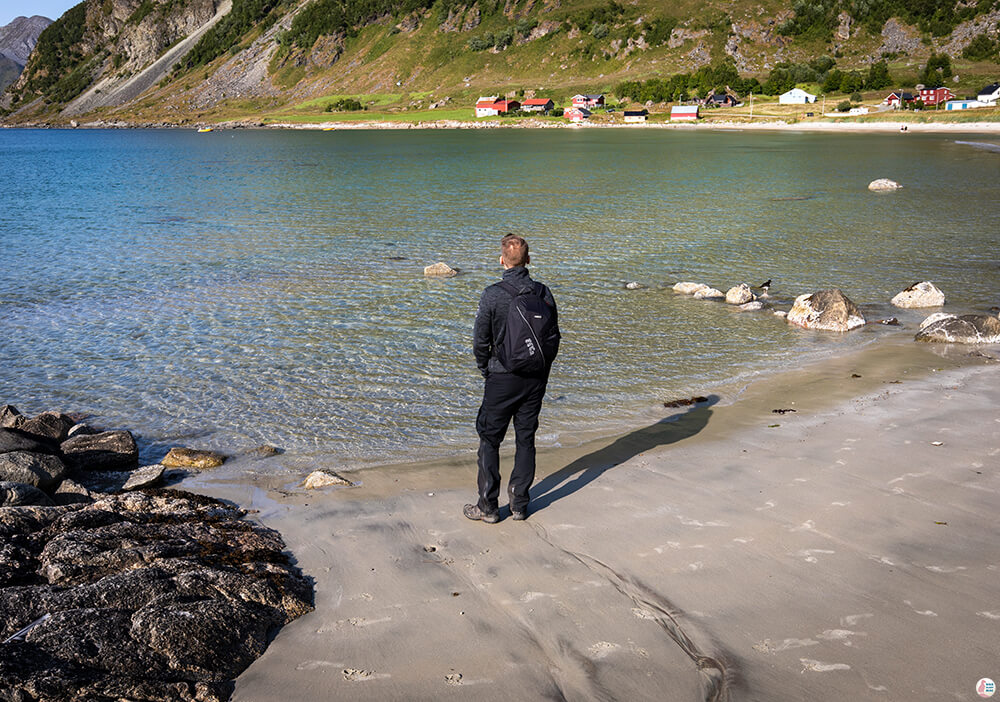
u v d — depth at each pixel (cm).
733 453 823
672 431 928
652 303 1752
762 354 1334
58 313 1725
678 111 16175
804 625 477
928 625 472
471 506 680
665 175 5491
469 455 888
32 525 625
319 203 4062
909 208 3378
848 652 447
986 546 577
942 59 16700
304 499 753
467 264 2289
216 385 1212
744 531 616
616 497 705
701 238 2692
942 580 528
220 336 1508
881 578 533
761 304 1714
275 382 1220
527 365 610
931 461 766
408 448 927
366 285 1986
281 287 1973
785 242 2569
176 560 560
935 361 1240
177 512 683
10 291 1955
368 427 1012
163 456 936
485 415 643
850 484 712
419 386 1188
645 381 1184
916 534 601
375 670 445
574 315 1641
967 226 2827
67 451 874
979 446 808
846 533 606
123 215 3603
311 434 991
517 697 414
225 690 431
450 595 533
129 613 492
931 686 412
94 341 1488
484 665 446
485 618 499
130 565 559
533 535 629
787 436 877
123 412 1105
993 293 1775
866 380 1135
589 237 2762
